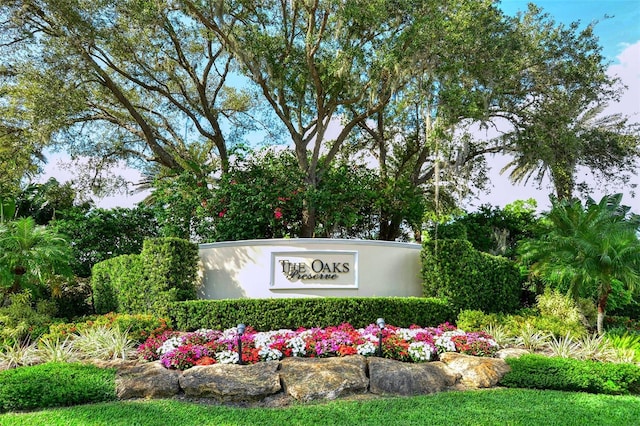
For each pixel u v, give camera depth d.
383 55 15.05
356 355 8.11
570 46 19.12
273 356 8.05
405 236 21.61
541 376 7.61
